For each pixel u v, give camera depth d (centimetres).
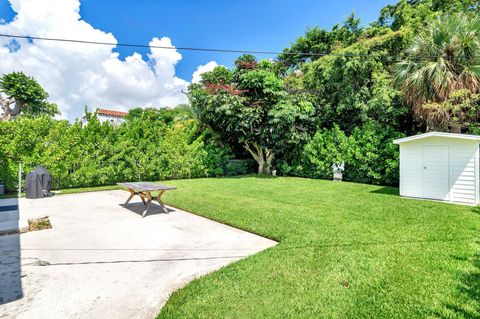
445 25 885
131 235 459
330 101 1388
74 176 1012
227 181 1223
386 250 372
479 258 343
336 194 854
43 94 3491
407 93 923
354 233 446
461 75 823
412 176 795
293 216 563
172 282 291
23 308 240
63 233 471
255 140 1453
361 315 230
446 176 729
